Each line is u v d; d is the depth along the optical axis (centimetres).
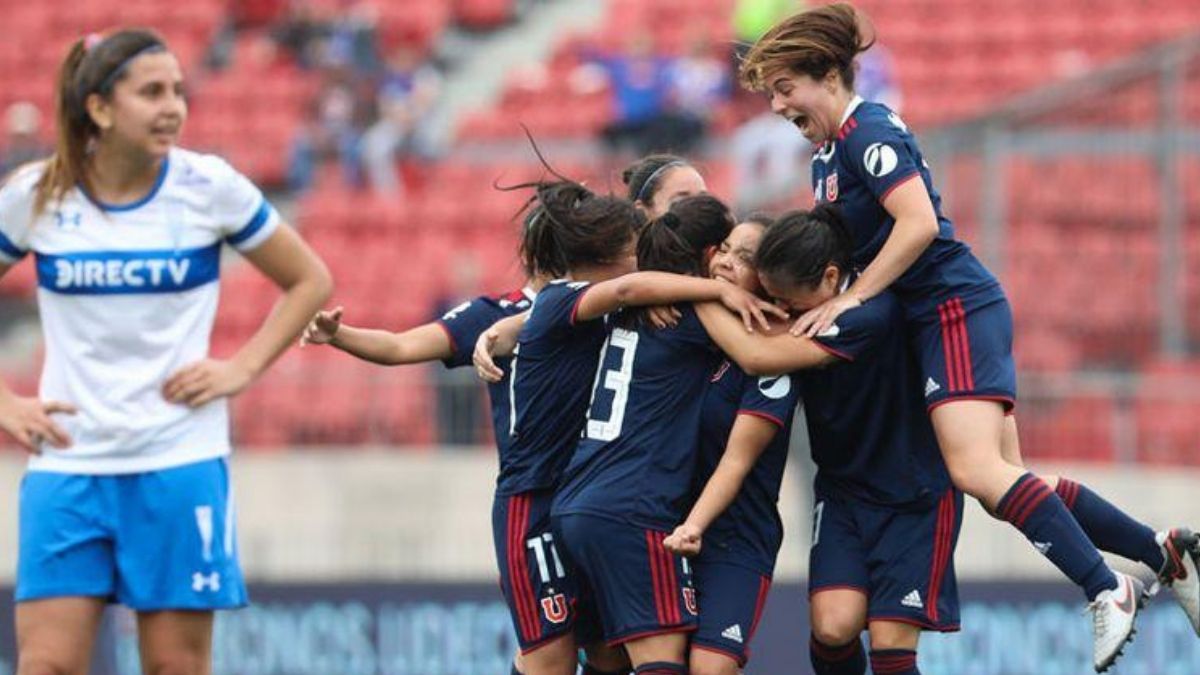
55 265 2127
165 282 2134
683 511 2256
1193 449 4356
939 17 6700
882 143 2219
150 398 2138
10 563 4741
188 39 7206
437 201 6150
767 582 2289
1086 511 2353
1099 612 2216
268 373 4653
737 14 6769
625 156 5959
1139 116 4553
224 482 2184
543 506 2333
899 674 2320
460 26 7250
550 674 2331
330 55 6712
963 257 2294
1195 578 2338
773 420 2209
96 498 2134
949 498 2345
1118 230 4550
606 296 2247
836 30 2256
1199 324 4534
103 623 3894
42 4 7400
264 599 3944
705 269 2289
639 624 2211
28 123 6569
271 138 6694
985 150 4559
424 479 4553
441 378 4588
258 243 2180
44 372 2181
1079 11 6675
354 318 5691
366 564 4550
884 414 2311
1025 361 4522
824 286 2234
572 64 6869
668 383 2244
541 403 2323
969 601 3797
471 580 3916
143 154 2109
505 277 5634
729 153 5938
